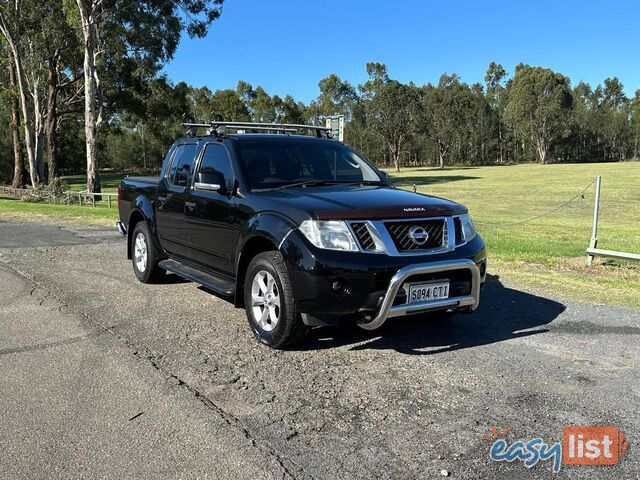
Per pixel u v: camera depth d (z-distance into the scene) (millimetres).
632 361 4453
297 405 3662
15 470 2873
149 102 41062
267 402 3699
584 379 4090
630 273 7871
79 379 4047
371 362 4441
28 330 5191
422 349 4746
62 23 32219
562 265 8406
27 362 4379
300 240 4285
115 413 3514
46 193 28094
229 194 5305
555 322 5520
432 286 4441
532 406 3654
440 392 3871
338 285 4176
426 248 4445
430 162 111812
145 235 7023
